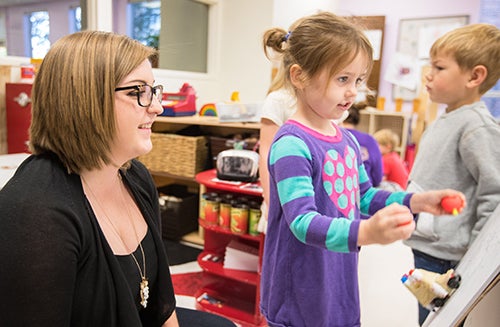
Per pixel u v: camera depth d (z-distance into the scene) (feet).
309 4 11.63
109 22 8.68
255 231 6.69
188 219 9.87
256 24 10.62
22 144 6.72
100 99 2.44
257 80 10.84
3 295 2.29
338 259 3.30
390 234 2.06
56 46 2.49
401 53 14.96
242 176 7.21
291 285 3.19
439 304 2.84
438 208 2.90
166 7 10.27
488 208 3.86
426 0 14.48
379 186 9.22
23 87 6.55
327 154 3.12
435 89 4.57
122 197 3.14
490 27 4.39
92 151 2.55
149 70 2.67
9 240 2.26
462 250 4.16
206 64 11.43
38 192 2.37
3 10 7.77
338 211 3.13
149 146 2.75
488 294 2.64
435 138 4.50
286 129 3.14
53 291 2.34
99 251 2.60
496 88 12.96
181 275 8.09
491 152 3.92
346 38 2.86
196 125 10.10
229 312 6.81
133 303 2.74
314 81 2.98
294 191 2.76
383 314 6.84
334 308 3.29
